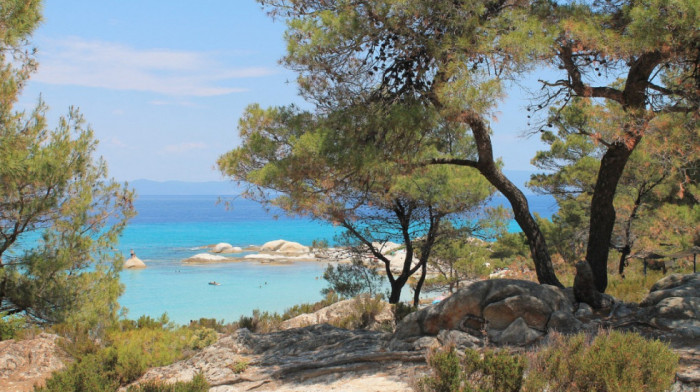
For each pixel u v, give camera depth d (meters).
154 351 11.80
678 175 19.39
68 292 14.39
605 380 5.33
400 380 7.68
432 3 9.30
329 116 10.38
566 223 27.48
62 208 14.56
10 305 14.65
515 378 5.54
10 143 13.00
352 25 9.72
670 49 8.85
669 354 5.68
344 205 15.83
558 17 10.09
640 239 21.58
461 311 9.16
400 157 10.20
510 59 9.25
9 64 12.86
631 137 9.89
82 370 7.82
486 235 20.50
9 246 14.37
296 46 10.32
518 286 9.16
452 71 9.18
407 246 20.03
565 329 8.67
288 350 10.52
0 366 11.03
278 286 39.09
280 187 10.83
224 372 9.75
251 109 12.06
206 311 30.44
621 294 13.22
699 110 9.53
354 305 16.44
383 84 10.37
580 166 23.17
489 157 10.99
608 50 9.12
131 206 15.54
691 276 9.93
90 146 15.00
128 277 43.56
